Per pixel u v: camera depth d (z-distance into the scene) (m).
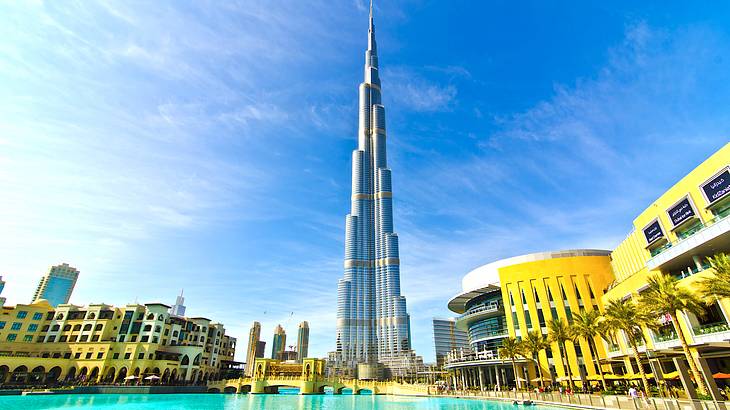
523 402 50.38
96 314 113.62
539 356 75.38
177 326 123.31
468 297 101.81
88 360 102.50
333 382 118.06
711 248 40.19
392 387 104.62
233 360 159.25
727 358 42.06
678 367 38.50
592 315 55.84
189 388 103.94
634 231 59.28
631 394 39.69
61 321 112.88
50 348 106.25
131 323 112.94
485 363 83.44
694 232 42.59
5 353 100.12
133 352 105.19
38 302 115.69
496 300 90.69
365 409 57.66
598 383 62.41
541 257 84.19
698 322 41.47
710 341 38.53
